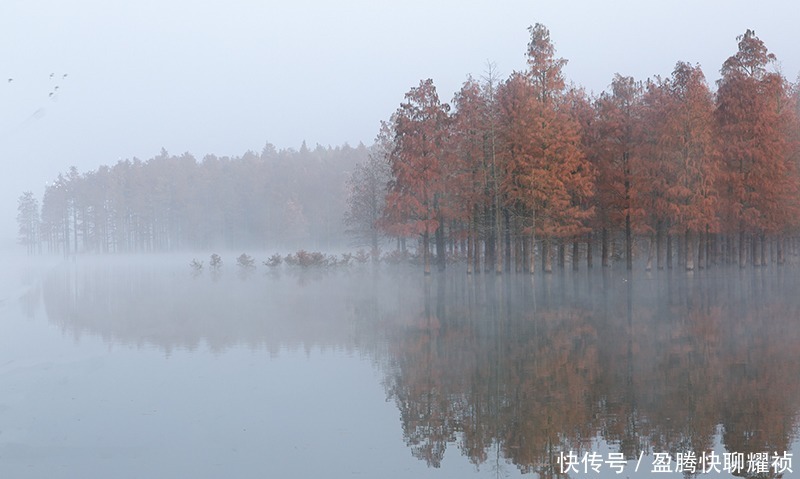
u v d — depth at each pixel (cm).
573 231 4062
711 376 1484
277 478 970
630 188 4184
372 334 2166
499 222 4197
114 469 1015
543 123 4078
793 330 2045
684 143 4059
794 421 1165
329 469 1002
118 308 3053
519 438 1123
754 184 4241
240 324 2436
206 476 985
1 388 1488
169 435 1164
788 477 941
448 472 981
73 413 1298
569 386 1433
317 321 2491
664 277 4000
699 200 4084
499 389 1428
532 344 1922
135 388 1483
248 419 1251
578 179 4047
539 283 3828
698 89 4109
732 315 2370
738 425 1151
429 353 1836
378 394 1409
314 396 1403
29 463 1038
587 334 2062
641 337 1981
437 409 1295
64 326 2448
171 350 1936
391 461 1031
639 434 1120
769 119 4216
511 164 4116
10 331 2338
